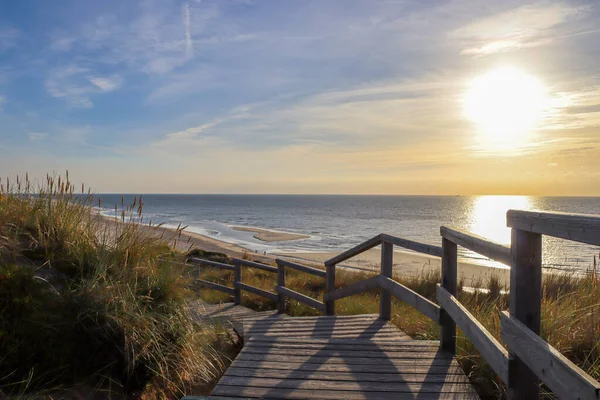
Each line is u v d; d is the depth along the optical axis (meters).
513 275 2.51
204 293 10.83
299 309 9.06
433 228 61.66
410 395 3.12
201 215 95.81
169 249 5.14
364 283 6.06
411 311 8.01
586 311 4.16
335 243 40.56
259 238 45.25
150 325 3.89
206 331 4.68
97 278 4.03
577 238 1.88
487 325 4.13
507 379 2.51
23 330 3.31
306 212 116.12
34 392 3.11
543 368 2.13
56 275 4.02
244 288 8.95
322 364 3.69
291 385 3.29
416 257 29.09
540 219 2.19
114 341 3.62
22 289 3.53
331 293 6.84
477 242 3.12
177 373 3.85
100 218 4.99
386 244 5.52
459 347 4.01
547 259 25.17
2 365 3.13
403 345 4.14
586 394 1.74
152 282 4.34
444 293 3.83
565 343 3.71
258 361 3.76
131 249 4.60
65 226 4.68
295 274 15.80
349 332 5.28
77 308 3.67
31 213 4.79
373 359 3.79
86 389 3.32
